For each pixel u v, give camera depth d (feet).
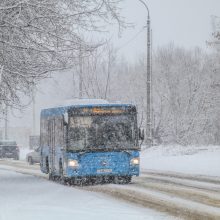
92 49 84.17
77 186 104.73
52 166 118.73
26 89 91.04
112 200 76.74
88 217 59.21
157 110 261.03
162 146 197.26
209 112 240.53
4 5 75.20
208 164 151.12
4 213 62.44
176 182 106.22
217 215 60.80
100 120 106.11
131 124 107.04
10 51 79.51
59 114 112.06
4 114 94.99
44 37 80.89
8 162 223.71
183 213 62.54
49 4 77.66
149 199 76.95
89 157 104.88
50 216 60.08
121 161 105.70
